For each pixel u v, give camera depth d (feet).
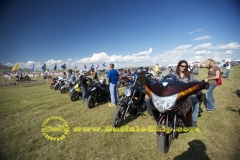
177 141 10.96
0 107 23.98
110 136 12.49
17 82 80.79
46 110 21.30
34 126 15.46
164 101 8.21
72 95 26.45
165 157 9.43
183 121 9.39
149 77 18.79
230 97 22.38
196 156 9.27
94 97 21.83
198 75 63.57
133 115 17.03
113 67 21.94
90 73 27.86
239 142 10.48
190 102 9.58
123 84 45.21
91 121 16.10
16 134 13.73
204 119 14.51
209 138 11.14
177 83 9.06
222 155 9.24
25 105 24.90
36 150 10.98
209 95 16.33
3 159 10.07
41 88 51.70
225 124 13.26
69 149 10.92
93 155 10.05
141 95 16.01
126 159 9.46
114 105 22.21
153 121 15.23
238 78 47.73
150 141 11.41
